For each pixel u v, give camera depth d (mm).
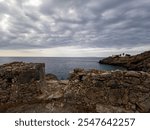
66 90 8875
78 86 8820
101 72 9398
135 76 8203
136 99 7758
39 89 8844
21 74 8555
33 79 8773
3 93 8188
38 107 7719
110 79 8297
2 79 8438
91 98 8109
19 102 8133
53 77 13703
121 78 8234
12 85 8406
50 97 8398
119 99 7895
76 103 8000
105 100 7984
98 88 8305
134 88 7984
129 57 63625
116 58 71500
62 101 8141
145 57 55250
